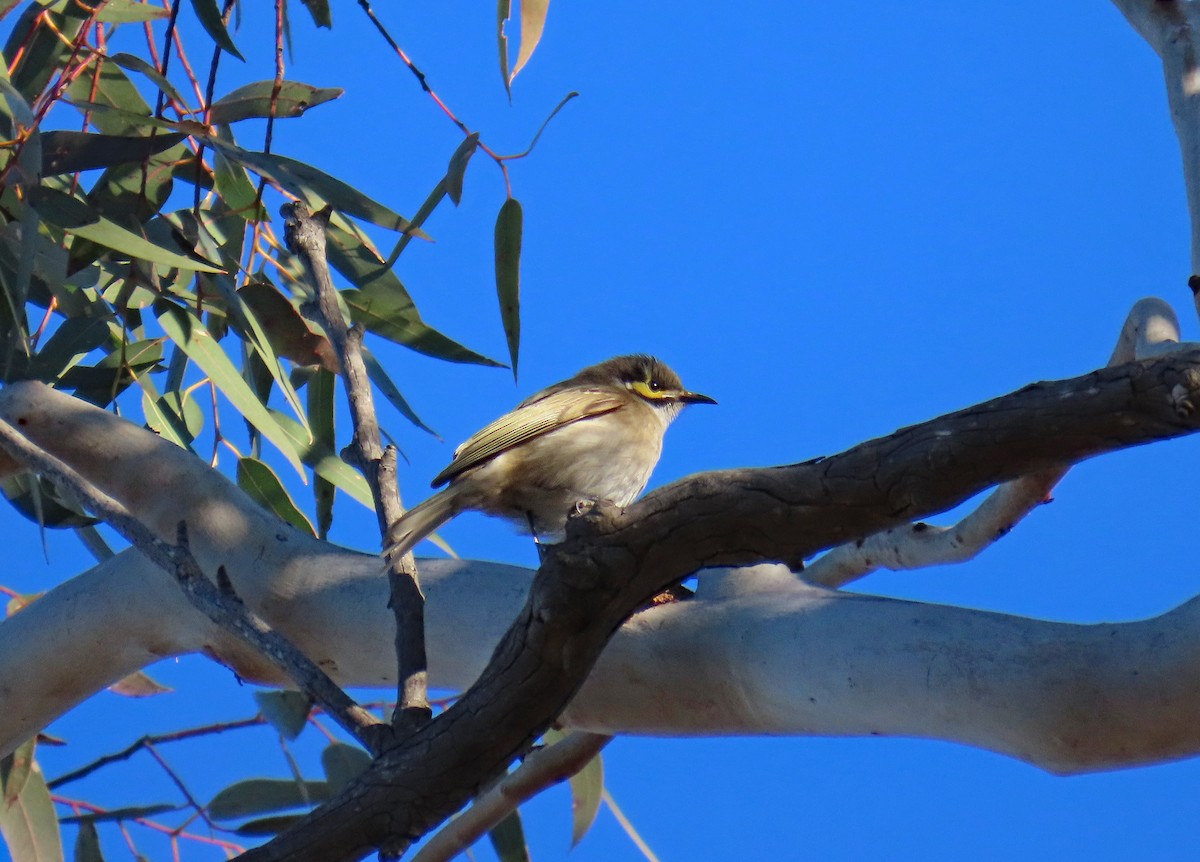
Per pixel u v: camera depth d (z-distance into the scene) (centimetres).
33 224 914
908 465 554
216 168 1104
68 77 998
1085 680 663
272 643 685
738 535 586
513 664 618
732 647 771
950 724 705
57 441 955
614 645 792
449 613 852
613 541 588
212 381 1039
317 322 858
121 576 954
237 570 909
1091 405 523
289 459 1028
